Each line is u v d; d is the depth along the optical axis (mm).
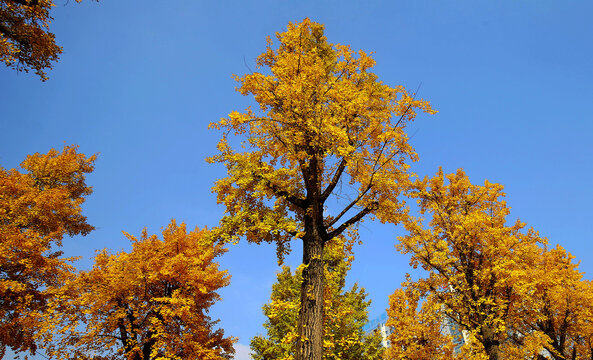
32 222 14203
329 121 6895
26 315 11852
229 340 14289
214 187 7145
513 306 11664
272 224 6801
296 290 17391
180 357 11883
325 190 7824
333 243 7840
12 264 12344
